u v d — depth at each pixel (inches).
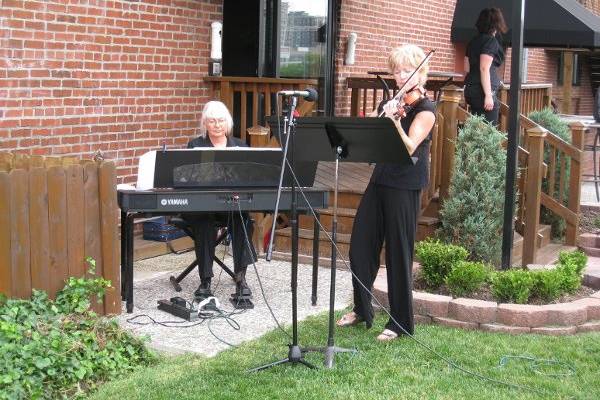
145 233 337.1
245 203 245.1
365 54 482.9
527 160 327.9
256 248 322.7
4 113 288.4
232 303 266.4
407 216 226.8
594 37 468.8
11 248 211.5
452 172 319.3
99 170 235.3
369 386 197.8
